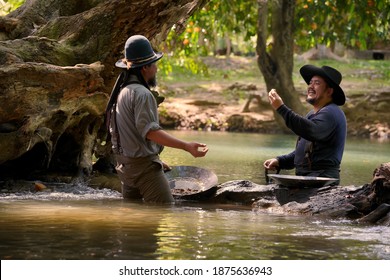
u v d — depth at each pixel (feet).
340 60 122.21
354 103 81.41
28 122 29.55
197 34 73.20
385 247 19.72
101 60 32.35
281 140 67.77
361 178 38.58
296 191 27.20
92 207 25.81
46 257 17.69
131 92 26.78
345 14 77.20
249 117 81.51
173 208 26.16
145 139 27.25
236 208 26.94
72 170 34.47
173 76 107.76
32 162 33.81
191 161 45.32
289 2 77.56
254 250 18.99
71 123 32.81
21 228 21.08
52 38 32.83
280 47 78.23
